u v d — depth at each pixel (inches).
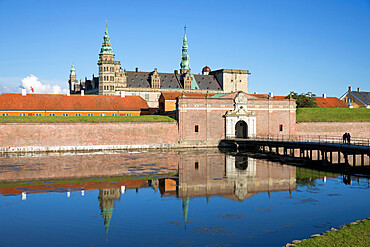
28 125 2699.3
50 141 2738.7
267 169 1865.2
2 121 2637.8
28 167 1924.2
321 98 4746.6
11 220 1026.1
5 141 2632.9
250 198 1256.8
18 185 1491.1
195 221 1003.9
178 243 843.4
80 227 962.1
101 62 5039.4
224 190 1387.8
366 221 940.0
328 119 3390.7
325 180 1562.5
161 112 3587.6
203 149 2942.9
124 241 861.2
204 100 3105.3
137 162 2132.1
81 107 3405.5
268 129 3248.0
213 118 3132.4
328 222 977.5
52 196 1305.4
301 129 3312.0
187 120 3073.3
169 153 2625.5
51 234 913.5
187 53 6254.9
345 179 1583.4
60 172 1784.0
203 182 1540.4
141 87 5216.5
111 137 2886.3
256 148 2834.6
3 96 3304.6
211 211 1101.1
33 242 862.5
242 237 874.8
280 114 3277.6
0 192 1366.9
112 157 2363.4
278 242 839.1
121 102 3604.8
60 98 3462.1
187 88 5452.8
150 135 2989.7
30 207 1160.2
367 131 3408.0
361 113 3506.4
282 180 1568.7
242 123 3373.5
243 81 5723.4
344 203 1176.8
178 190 1391.5
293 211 1090.1
